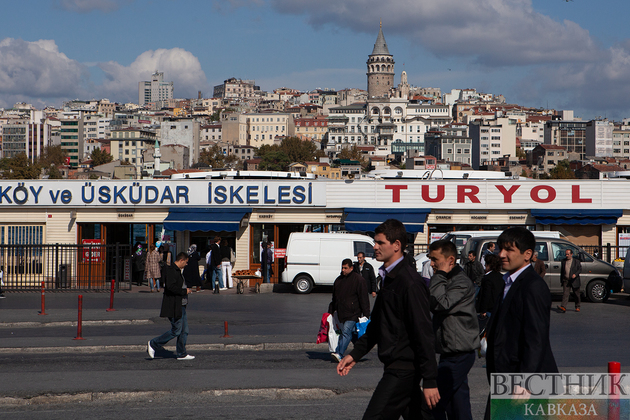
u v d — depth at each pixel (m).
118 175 150.62
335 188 28.48
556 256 21.03
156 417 7.79
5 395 8.47
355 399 8.70
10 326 15.84
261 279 25.19
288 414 7.90
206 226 27.52
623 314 17.95
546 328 5.33
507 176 30.17
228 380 9.40
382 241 5.71
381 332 5.66
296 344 13.01
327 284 24.00
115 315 17.23
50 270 27.66
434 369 5.43
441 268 6.71
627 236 27.84
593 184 27.83
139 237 29.19
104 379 9.46
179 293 11.41
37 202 28.88
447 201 28.25
